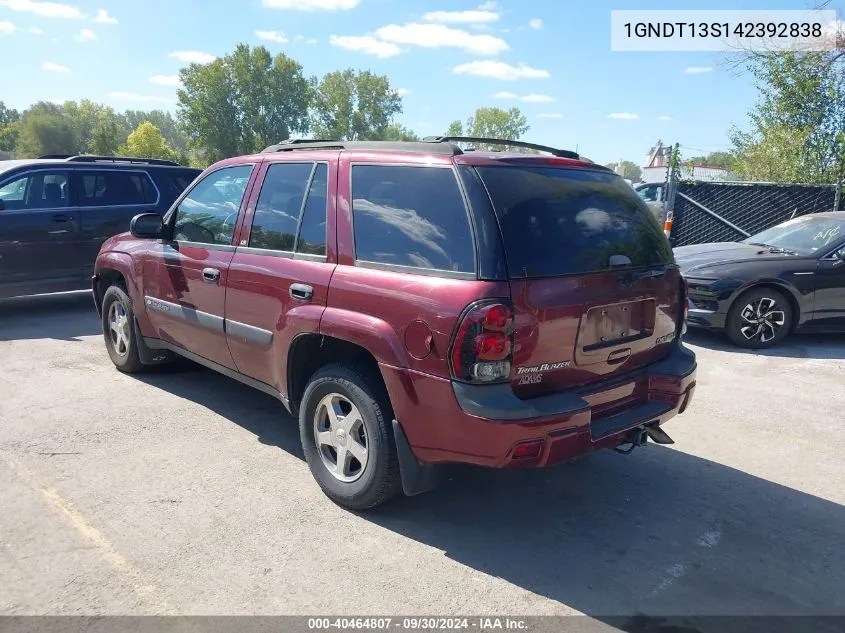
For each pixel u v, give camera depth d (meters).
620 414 3.71
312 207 4.04
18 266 8.38
